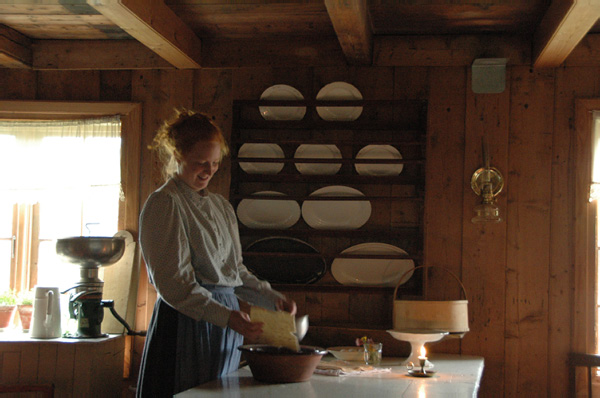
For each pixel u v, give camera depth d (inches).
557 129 139.4
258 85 148.3
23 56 149.6
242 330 77.2
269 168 143.6
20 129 153.1
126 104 150.1
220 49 149.0
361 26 117.6
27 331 142.0
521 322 137.6
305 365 81.2
